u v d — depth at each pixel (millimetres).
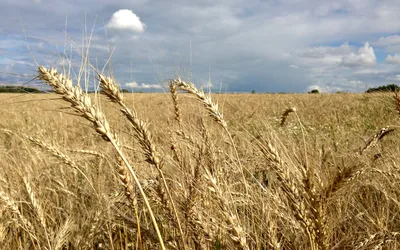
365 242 2309
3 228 3176
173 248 2273
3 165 4895
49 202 3828
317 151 3096
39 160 4871
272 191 2908
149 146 1894
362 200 3447
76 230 3199
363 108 13195
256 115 9711
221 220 2203
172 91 3191
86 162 4172
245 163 3637
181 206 2293
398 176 2908
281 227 2756
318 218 1688
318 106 14977
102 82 1725
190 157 2781
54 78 1493
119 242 3133
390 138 4988
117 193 2781
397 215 3154
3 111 16797
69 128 8711
